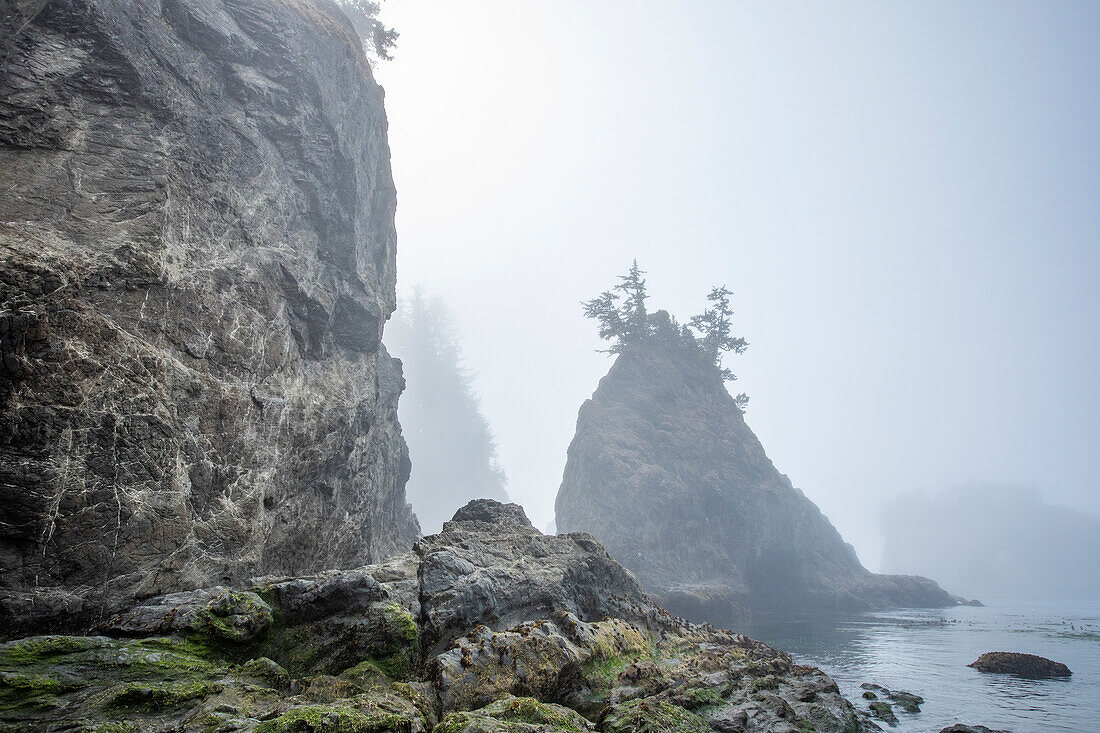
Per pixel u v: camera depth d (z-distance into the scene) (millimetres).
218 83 24031
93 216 17719
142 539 16078
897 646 35344
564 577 20406
